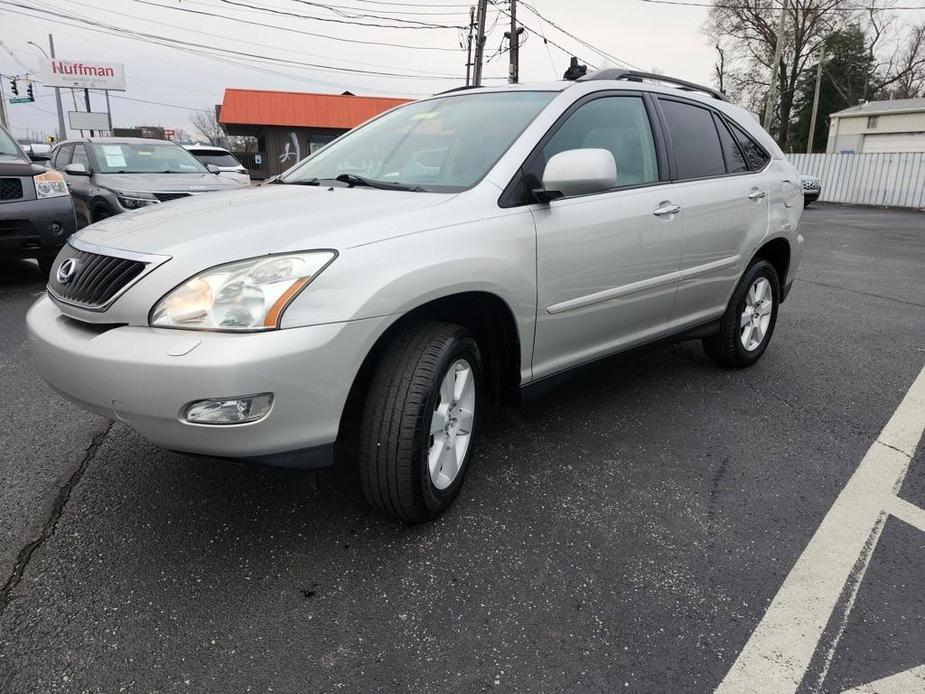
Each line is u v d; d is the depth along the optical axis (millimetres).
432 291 2363
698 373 4504
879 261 10297
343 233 2266
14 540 2461
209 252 2170
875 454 3350
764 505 2850
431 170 3043
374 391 2379
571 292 2990
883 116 34281
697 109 4031
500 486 2943
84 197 8430
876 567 2436
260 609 2146
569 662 1966
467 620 2127
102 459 3088
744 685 1894
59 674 1863
